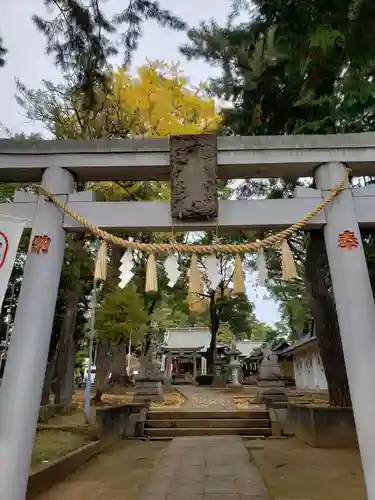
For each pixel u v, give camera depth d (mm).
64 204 5031
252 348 42281
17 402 4281
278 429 10938
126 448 9461
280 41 6723
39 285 4723
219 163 5043
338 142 5086
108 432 9672
